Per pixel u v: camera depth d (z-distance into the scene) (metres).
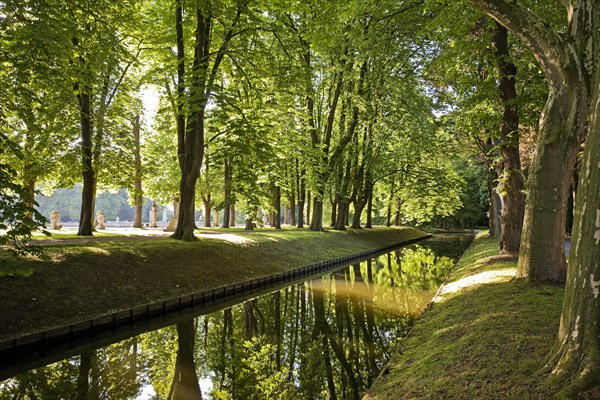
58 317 11.10
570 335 4.96
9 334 9.86
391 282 21.34
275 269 21.50
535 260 10.30
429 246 44.19
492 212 39.03
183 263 16.98
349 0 16.19
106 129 22.42
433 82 26.55
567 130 9.70
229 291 17.05
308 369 9.74
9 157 18.22
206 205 41.81
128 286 13.82
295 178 38.53
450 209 54.28
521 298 9.16
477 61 16.95
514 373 5.55
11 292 10.96
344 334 12.45
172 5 19.52
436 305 12.31
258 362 10.27
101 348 10.95
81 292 12.39
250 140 17.64
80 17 13.69
